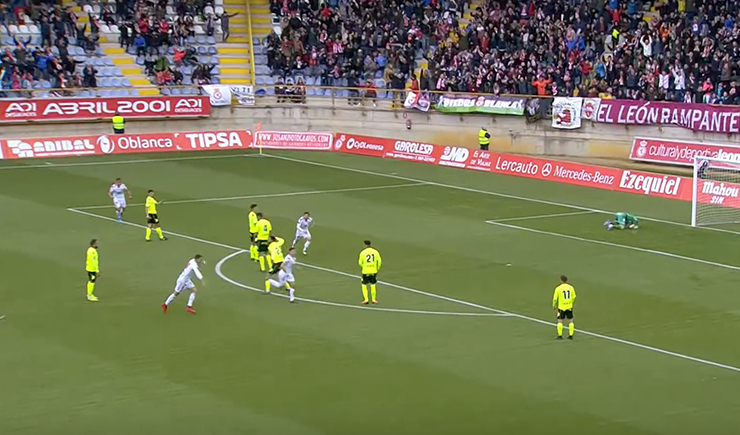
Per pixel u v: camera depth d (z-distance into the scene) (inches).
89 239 3543.3
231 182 4603.8
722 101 4928.6
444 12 6107.3
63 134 5364.2
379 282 3048.7
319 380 2257.6
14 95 5423.2
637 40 5344.5
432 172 4926.2
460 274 3142.2
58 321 2667.3
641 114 4909.0
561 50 5477.4
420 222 3848.4
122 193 3816.4
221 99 5644.7
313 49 5885.8
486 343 2512.3
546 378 2276.1
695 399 2160.4
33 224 3750.0
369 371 2314.2
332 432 1980.8
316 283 3036.4
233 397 2159.2
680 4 5516.7
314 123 5748.0
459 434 1975.9
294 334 2568.9
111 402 2135.8
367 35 5910.4
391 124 5620.1
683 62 5113.2
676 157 4753.9
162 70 5733.3
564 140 5152.6
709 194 4160.9
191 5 6008.9
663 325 2664.9
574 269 3206.2
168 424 2020.2
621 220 3747.5
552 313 2760.8
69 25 5693.9
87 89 5378.9
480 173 4909.0
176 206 4077.3
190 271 2719.0
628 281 3075.8
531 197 4340.6
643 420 2047.2
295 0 6136.8
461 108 5388.8
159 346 2475.4
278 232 3666.3
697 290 2987.2
